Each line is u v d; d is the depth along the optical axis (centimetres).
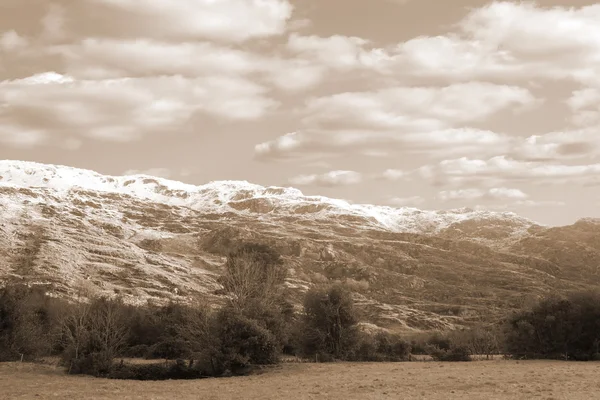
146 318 9431
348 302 8862
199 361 7050
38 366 7381
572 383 5269
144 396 4941
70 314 8244
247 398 4775
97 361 6844
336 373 6812
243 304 7625
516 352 8956
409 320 19100
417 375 6331
